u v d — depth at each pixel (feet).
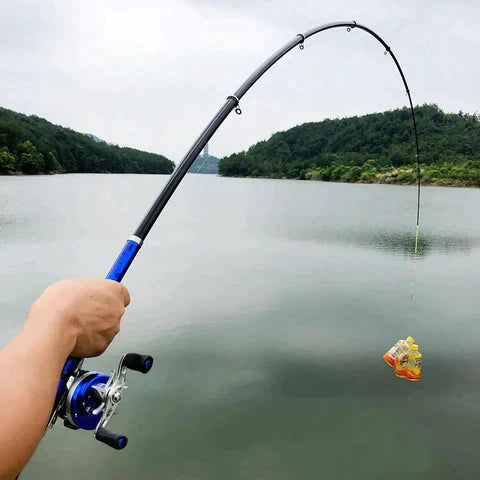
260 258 58.95
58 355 1.87
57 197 161.58
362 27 13.50
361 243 72.69
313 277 47.52
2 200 145.07
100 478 15.99
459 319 33.40
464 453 17.74
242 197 184.96
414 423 19.57
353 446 18.04
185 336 29.14
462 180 219.41
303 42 11.10
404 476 16.55
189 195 194.49
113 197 169.27
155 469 16.56
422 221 106.73
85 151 402.52
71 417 2.96
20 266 51.75
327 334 29.81
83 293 2.10
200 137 7.01
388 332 30.35
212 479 16.02
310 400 21.25
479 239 78.07
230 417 19.81
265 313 34.32
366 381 23.22
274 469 16.70
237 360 25.46
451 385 22.95
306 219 107.24
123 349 26.84
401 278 47.32
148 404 20.59
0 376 1.66
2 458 1.51
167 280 45.83
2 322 31.09
